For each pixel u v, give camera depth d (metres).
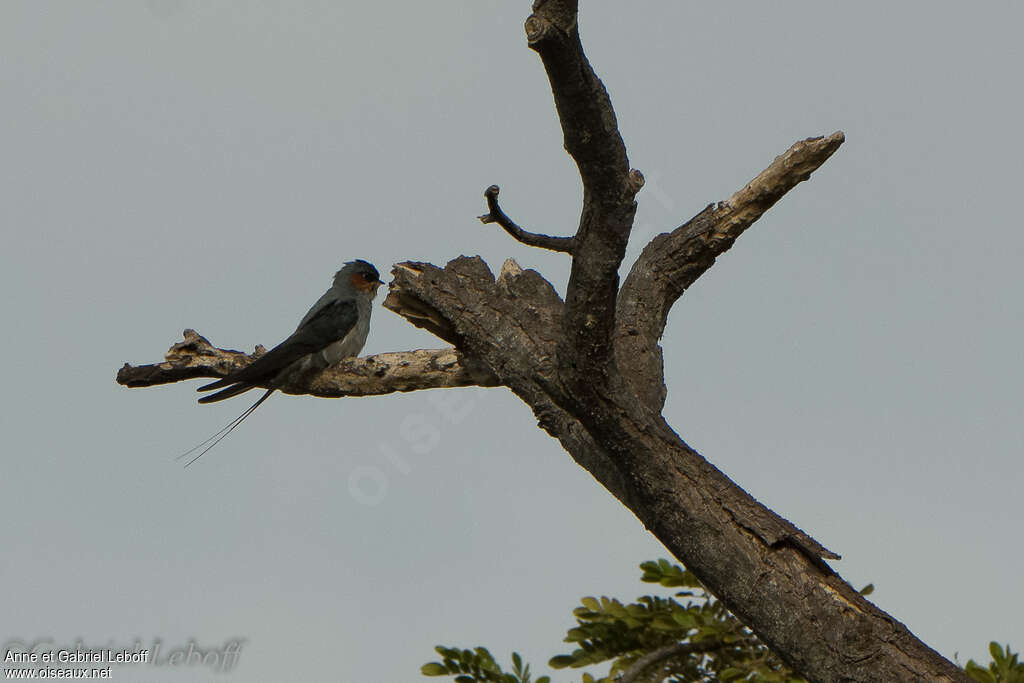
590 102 7.40
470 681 12.33
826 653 9.72
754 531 10.14
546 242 9.22
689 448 10.66
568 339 9.31
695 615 12.37
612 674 12.42
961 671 9.52
